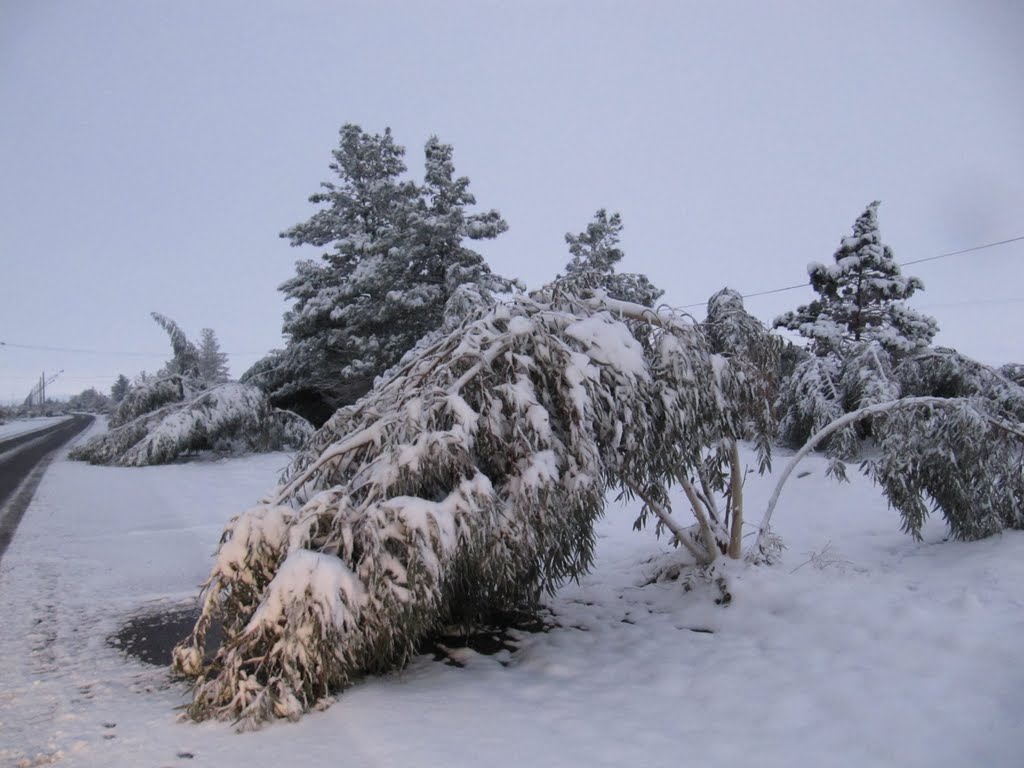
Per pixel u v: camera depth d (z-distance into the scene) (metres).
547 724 3.73
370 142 25.11
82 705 4.14
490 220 21.17
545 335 5.23
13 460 22.16
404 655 4.59
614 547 8.61
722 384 5.75
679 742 3.46
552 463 4.71
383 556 4.23
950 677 3.89
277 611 4.00
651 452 5.45
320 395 24.94
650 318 5.89
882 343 17.59
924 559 6.34
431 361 5.51
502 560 4.57
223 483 15.82
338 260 25.03
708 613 5.71
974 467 6.25
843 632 4.82
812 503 9.49
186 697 4.32
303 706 3.98
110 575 7.68
